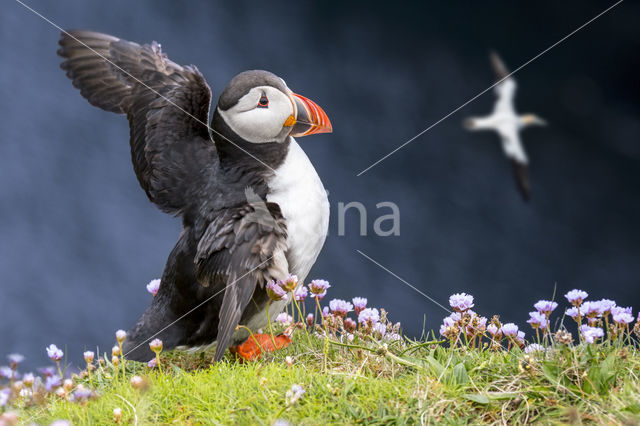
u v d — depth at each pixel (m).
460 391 4.54
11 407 5.04
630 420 4.05
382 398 4.50
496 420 4.35
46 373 5.34
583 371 4.59
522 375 4.67
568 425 4.13
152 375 5.23
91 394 4.77
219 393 4.68
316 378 4.76
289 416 4.36
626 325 5.04
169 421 4.50
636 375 4.55
